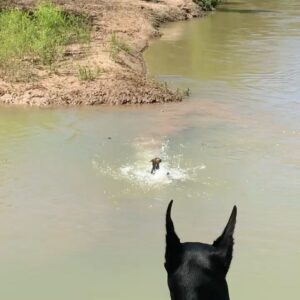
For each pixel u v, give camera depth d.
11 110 10.76
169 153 8.87
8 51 13.52
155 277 5.68
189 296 1.75
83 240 6.31
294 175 8.09
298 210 7.04
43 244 6.22
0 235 6.38
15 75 12.33
